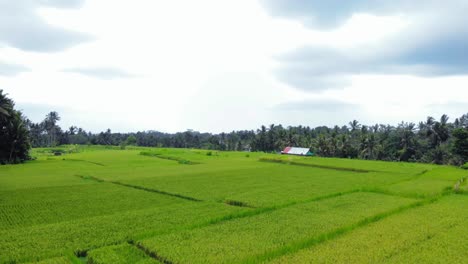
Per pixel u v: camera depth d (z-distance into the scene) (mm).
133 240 22562
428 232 23344
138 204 35250
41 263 17797
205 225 26391
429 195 39875
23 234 23203
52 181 53125
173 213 29969
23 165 82438
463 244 20781
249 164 88562
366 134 140375
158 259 19156
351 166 79938
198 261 18234
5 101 90438
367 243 20953
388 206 32438
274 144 172500
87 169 73438
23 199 37500
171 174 63438
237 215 29469
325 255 18875
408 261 18031
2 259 18750
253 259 18516
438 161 122750
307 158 103250
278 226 25094
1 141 88125
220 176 60375
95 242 21672
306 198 37781
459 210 30516
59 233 23500
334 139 141750
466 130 106250
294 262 17922
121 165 84062
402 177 59969
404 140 133500
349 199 36156
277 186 47781
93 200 37219
